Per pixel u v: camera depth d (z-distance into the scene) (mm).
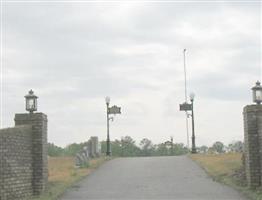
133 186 21906
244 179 22078
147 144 59188
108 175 25672
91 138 37938
